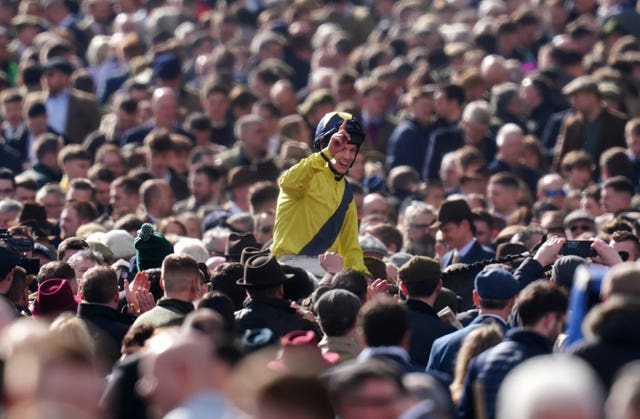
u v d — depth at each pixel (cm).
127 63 7325
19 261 3553
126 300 3456
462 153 5494
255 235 4581
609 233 4072
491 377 2722
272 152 6144
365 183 5616
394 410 2197
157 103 6253
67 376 2009
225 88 6400
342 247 3603
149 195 5047
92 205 4734
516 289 3128
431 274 3259
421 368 2930
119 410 2617
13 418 2038
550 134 6188
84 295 3216
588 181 5403
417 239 4547
